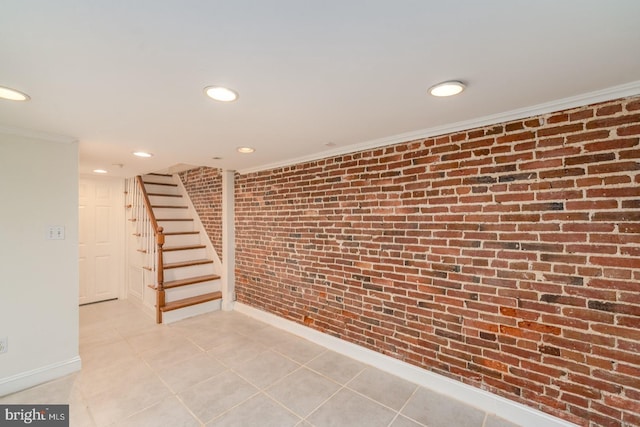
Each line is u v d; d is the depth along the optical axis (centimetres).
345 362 265
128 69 131
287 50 117
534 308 181
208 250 457
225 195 409
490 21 100
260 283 372
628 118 153
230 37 108
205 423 187
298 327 322
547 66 131
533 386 182
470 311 206
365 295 263
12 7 90
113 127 215
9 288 218
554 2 91
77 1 88
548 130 176
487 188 198
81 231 435
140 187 428
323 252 297
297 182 324
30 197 227
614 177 157
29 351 226
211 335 323
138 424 185
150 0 88
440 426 185
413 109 181
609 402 159
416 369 231
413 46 115
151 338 315
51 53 117
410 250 234
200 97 161
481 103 173
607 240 159
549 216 176
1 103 168
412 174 232
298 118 196
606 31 105
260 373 246
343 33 106
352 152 271
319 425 186
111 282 461
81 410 199
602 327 161
